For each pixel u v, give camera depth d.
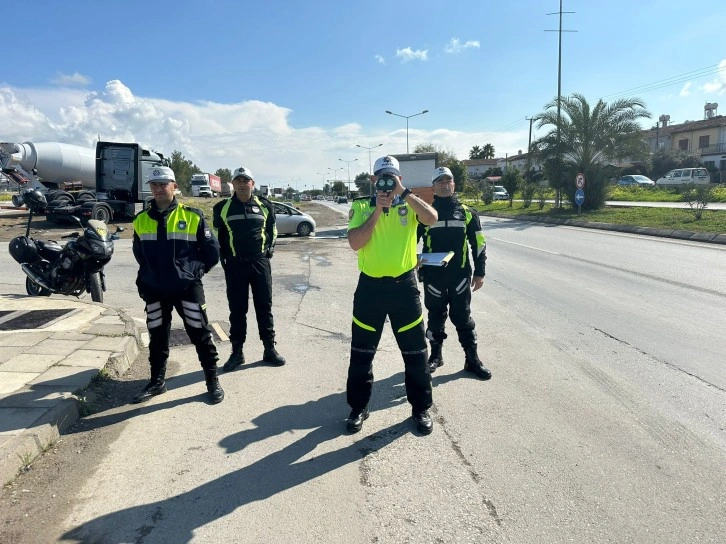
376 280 3.64
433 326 4.86
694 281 9.05
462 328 4.75
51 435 3.45
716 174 47.72
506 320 6.71
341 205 60.31
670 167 53.97
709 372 4.77
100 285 7.30
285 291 8.80
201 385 4.54
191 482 3.04
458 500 2.87
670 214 20.42
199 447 3.44
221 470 3.17
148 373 4.83
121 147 21.34
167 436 3.59
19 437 3.25
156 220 4.17
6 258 12.37
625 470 3.15
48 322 5.78
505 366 4.99
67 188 24.19
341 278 10.12
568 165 27.16
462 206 4.75
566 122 26.70
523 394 4.32
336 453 3.38
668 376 4.68
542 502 2.85
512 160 95.94
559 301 7.78
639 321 6.57
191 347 5.61
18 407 3.64
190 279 4.12
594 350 5.45
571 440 3.53
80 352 4.83
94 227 6.81
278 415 3.94
